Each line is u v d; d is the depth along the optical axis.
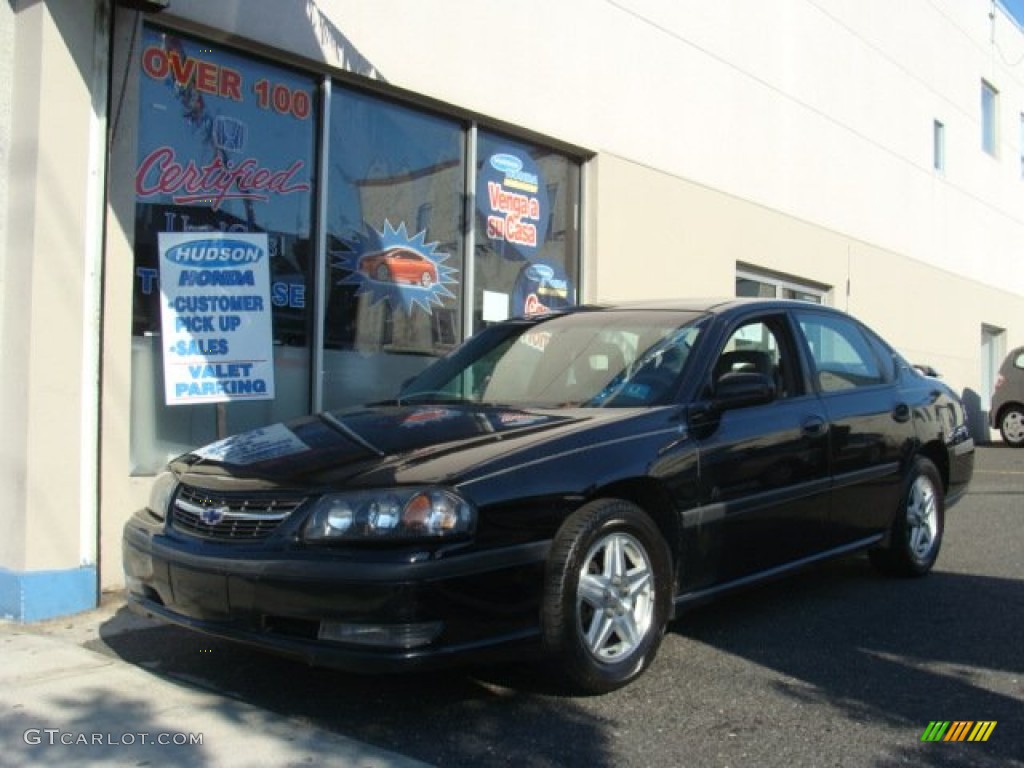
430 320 7.74
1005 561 6.51
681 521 4.16
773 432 4.70
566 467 3.75
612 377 4.66
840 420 5.19
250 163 6.49
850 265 13.67
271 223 6.63
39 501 5.09
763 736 3.52
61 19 5.19
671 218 10.09
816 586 5.77
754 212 11.48
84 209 5.32
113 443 5.56
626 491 4.05
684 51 10.32
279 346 6.68
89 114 5.34
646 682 4.06
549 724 3.61
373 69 7.07
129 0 5.45
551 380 4.82
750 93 11.45
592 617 3.79
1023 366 16.11
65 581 5.18
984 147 18.80
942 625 4.93
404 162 7.54
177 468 4.23
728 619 5.04
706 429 4.36
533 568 3.57
